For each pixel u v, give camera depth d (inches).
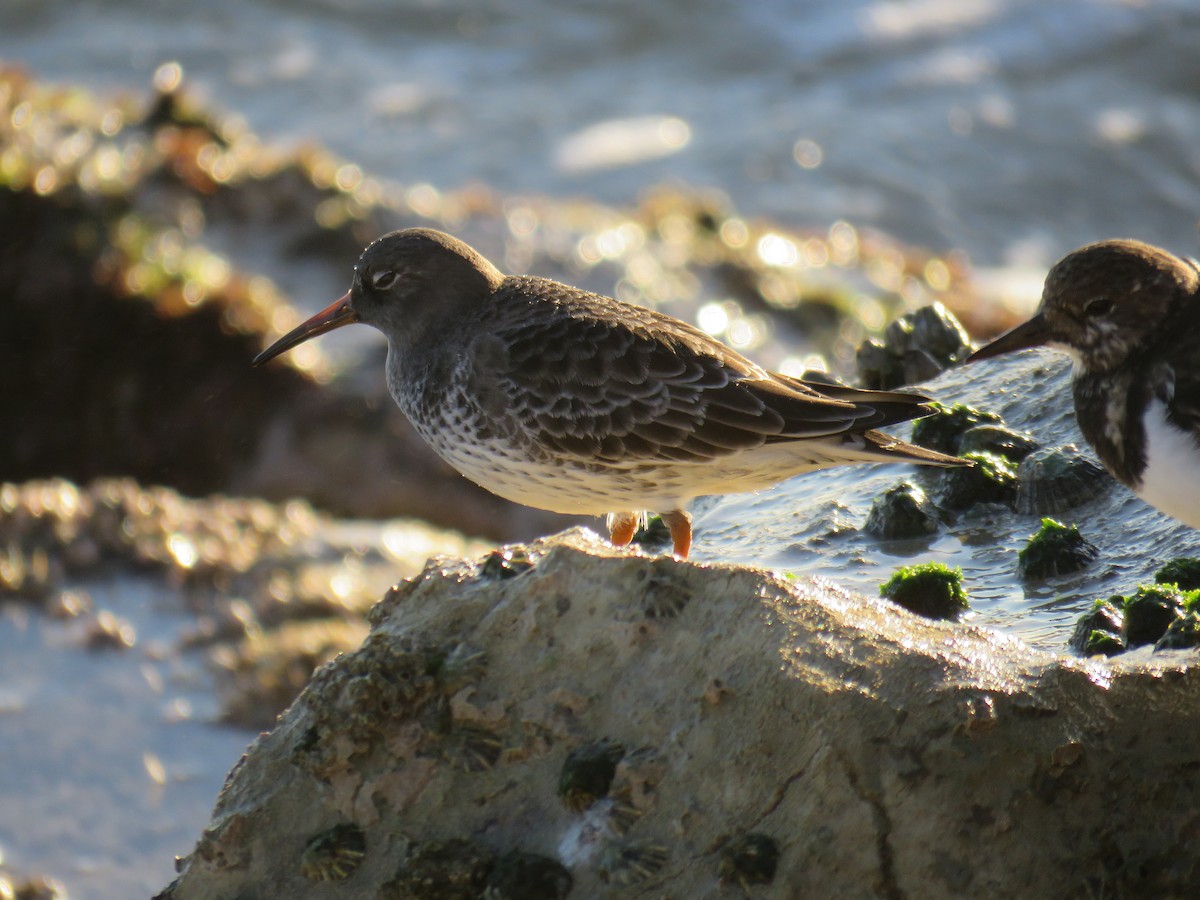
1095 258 315.3
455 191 1262.3
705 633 267.3
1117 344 316.8
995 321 1092.5
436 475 871.7
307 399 900.6
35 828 497.7
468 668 279.1
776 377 373.7
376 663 281.6
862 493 427.5
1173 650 282.4
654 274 1143.0
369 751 281.0
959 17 1513.3
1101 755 255.1
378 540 708.0
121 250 958.4
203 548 665.0
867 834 246.5
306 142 1272.1
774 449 360.2
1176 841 260.4
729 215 1246.9
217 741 552.1
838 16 1518.2
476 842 270.4
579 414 361.4
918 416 361.1
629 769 260.7
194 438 901.8
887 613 271.0
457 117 1375.5
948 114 1380.4
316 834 281.4
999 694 250.2
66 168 1033.5
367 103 1393.9
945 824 246.1
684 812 255.8
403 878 268.5
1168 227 1283.2
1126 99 1408.7
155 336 917.8
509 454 373.4
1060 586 357.7
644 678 268.5
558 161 1323.8
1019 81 1428.4
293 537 693.3
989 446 421.1
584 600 277.4
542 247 1143.0
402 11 1531.7
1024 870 249.3
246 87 1402.6
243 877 283.3
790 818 249.8
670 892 251.9
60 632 605.9
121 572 645.3
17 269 940.0
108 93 1359.5
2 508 660.1
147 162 1101.7
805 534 407.5
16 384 908.6
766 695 256.1
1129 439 316.8
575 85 1440.7
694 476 367.2
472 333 377.7
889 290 1171.9
